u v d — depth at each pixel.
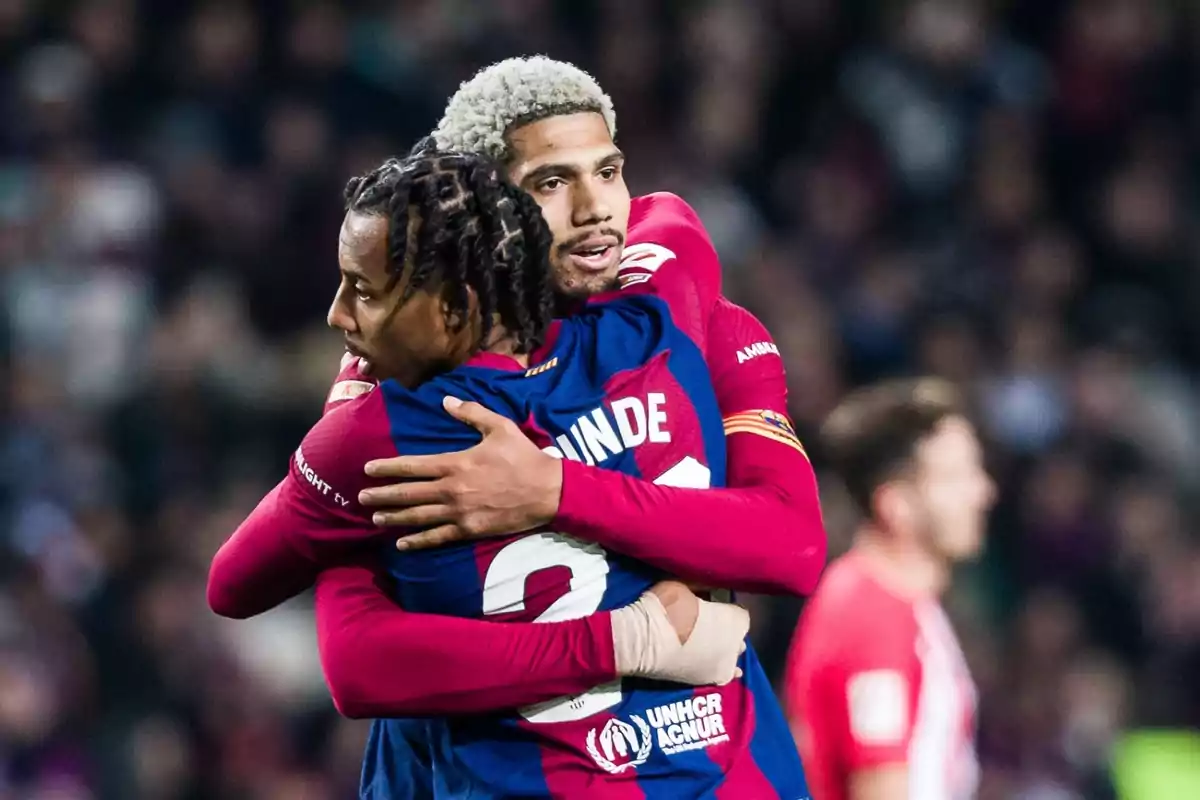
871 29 33.12
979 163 32.06
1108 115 33.25
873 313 29.12
